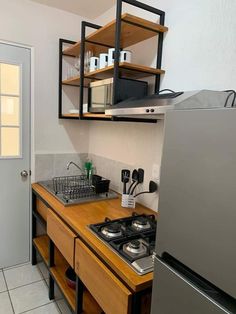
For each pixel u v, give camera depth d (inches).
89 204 73.2
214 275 25.0
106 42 74.5
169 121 29.9
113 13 85.7
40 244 90.5
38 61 88.3
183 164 28.2
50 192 81.0
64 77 93.4
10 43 83.0
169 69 63.4
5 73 83.8
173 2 61.2
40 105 91.0
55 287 83.5
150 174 71.2
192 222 27.3
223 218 23.8
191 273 28.6
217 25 51.3
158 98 50.1
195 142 26.6
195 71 56.5
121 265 42.9
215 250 24.8
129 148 79.4
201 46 54.8
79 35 94.8
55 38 90.3
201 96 44.0
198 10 55.1
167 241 31.0
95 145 99.3
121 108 53.2
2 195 89.5
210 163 25.0
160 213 31.9
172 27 61.8
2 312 72.7
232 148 22.7
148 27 60.8
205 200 25.6
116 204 74.2
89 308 62.9
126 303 39.2
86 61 80.1
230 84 49.5
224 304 24.5
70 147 100.0
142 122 71.1
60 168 98.3
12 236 93.7
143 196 74.2
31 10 84.4
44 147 94.2
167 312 31.3
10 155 88.8
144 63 71.4
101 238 51.1
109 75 75.4
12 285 84.4
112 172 88.4
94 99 72.1
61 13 90.0
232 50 48.8
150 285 39.2
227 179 23.3
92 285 49.4
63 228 61.9
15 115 87.7
